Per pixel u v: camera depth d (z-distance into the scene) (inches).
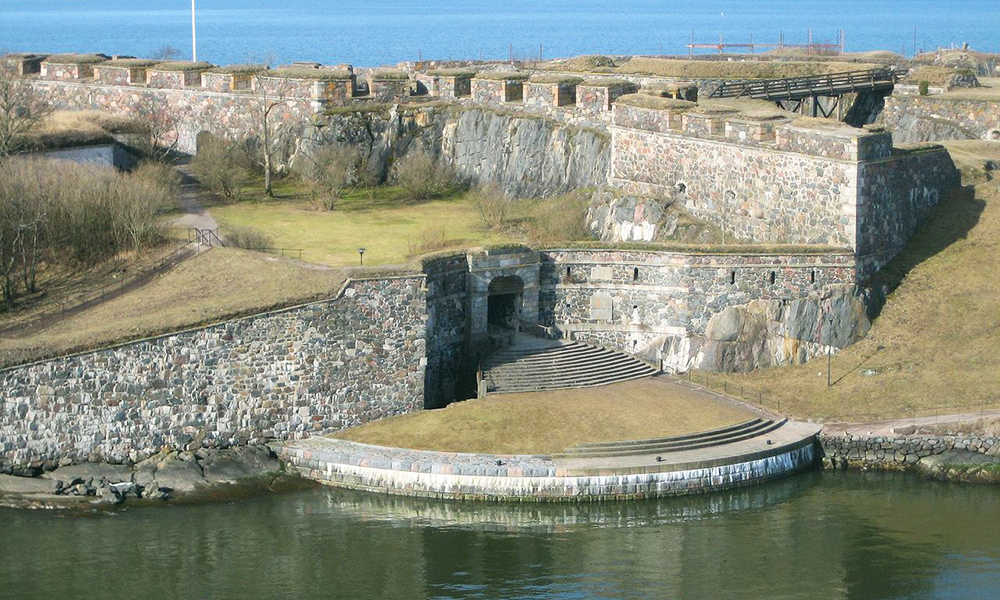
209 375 5989.2
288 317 6072.8
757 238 7116.1
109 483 5757.9
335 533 5541.3
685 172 7436.0
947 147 7746.1
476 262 6697.8
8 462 5743.1
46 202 6904.5
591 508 5693.9
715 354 6771.7
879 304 6879.9
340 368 6195.9
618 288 6904.5
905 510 5748.0
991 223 7096.5
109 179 7190.0
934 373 6486.2
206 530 5541.3
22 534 5447.8
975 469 6013.8
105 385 5831.7
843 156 6707.7
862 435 6127.0
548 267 6929.1
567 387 6505.9
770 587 5182.1
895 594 5128.0
